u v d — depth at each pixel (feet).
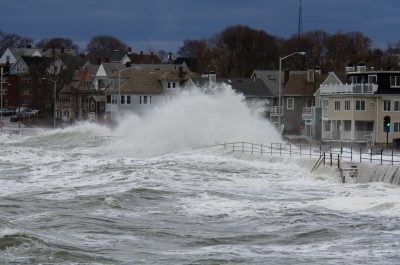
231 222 274.77
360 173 388.16
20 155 548.31
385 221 268.82
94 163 478.18
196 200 326.24
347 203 307.58
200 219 281.74
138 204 317.01
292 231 254.68
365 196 327.67
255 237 247.09
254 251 224.53
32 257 210.79
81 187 370.53
